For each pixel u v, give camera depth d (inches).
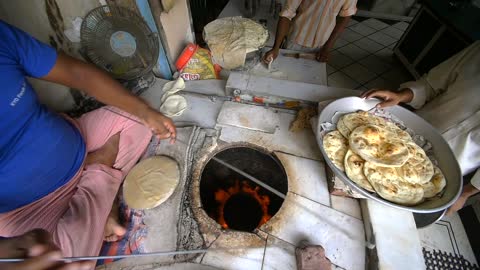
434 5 115.9
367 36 160.6
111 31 55.2
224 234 45.9
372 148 45.4
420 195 41.3
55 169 44.6
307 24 85.2
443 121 59.7
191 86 71.2
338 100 54.6
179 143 58.0
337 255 43.4
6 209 41.6
